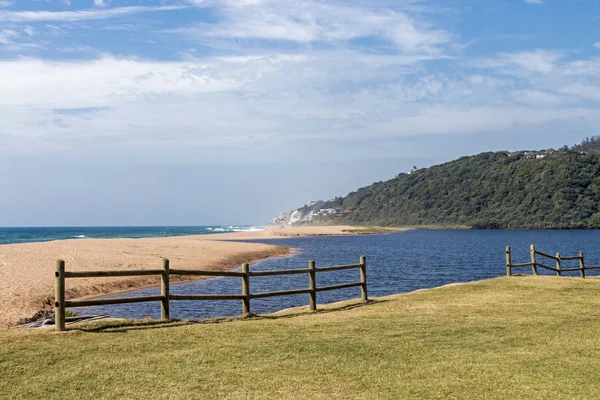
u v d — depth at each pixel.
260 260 48.53
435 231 171.12
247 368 7.97
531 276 20.36
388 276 36.50
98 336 9.80
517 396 6.77
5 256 34.59
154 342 9.46
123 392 6.88
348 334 10.40
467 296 15.94
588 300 15.07
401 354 8.82
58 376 7.47
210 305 22.16
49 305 19.83
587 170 180.62
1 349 8.67
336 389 7.05
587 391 6.94
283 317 12.81
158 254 43.72
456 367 8.04
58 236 113.88
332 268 14.80
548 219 169.38
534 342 9.70
